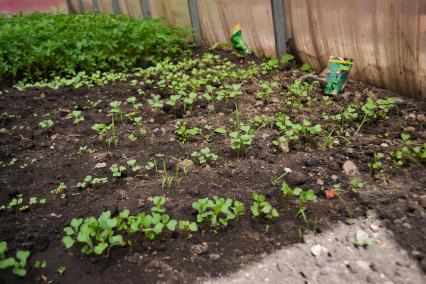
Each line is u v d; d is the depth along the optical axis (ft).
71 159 4.01
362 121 4.26
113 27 7.66
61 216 3.14
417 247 2.57
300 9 5.81
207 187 3.38
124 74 6.43
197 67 6.66
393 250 2.58
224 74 5.90
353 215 2.91
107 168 3.77
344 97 4.90
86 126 4.77
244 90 5.45
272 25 6.41
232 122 4.54
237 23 7.18
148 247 2.76
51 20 8.44
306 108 4.73
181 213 3.07
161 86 5.61
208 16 7.80
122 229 2.90
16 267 2.54
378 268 2.47
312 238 2.75
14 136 4.61
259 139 4.09
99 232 2.78
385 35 4.70
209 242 2.78
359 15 4.93
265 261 2.60
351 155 3.66
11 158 4.12
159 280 2.51
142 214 2.91
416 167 3.36
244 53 6.73
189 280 2.49
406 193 3.04
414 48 4.41
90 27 7.65
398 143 3.76
